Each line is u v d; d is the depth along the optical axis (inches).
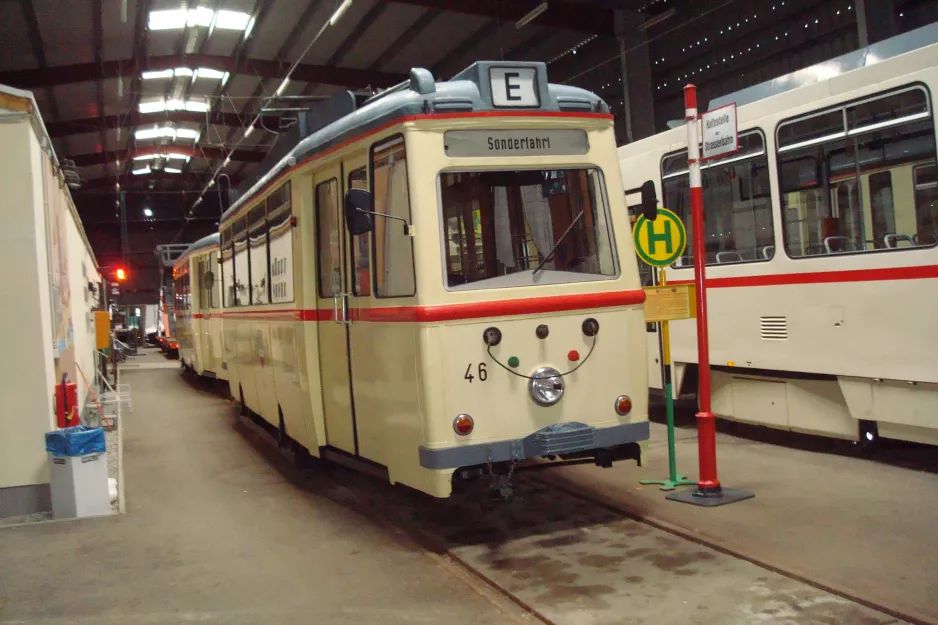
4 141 301.4
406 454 245.3
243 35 1075.3
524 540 247.9
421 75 244.8
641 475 317.4
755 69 812.0
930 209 279.0
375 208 257.8
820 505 263.4
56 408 322.7
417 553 243.4
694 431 407.8
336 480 349.4
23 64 1085.1
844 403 322.7
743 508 264.1
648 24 888.9
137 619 201.2
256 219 402.3
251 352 426.0
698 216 276.1
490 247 242.2
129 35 1041.5
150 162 1904.5
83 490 301.1
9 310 302.2
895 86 288.7
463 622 190.2
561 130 253.8
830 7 719.7
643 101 926.4
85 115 1379.2
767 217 345.4
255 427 494.9
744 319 357.1
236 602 210.1
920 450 335.6
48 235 342.3
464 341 233.9
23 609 210.4
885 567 205.5
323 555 246.1
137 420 574.9
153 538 270.7
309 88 1282.0
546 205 250.1
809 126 324.2
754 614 183.3
